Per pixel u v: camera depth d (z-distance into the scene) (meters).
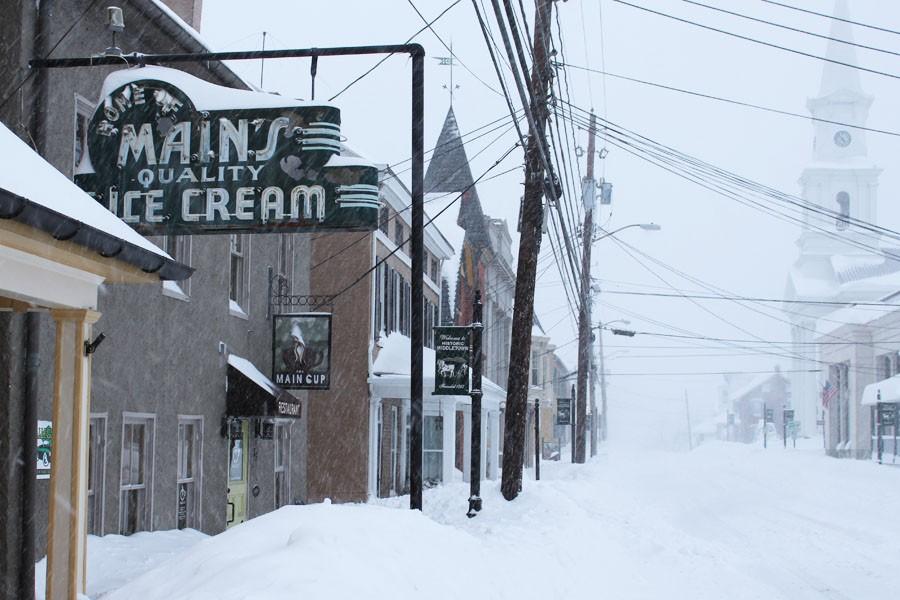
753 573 15.74
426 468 37.69
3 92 12.00
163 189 12.70
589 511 21.66
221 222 12.62
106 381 14.75
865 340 73.75
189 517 18.12
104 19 14.70
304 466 25.91
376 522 9.62
